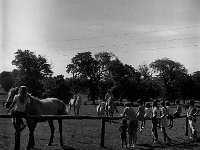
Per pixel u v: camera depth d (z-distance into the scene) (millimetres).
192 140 18672
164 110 17656
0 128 19234
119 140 17125
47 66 109188
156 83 126312
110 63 118188
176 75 134000
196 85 138125
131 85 112375
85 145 14828
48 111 13914
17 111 11578
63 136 17594
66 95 68812
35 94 57750
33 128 12727
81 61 119375
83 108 61875
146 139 18281
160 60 136375
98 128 22484
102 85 116500
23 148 13109
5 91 121312
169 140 17656
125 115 15242
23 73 105125
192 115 19281
